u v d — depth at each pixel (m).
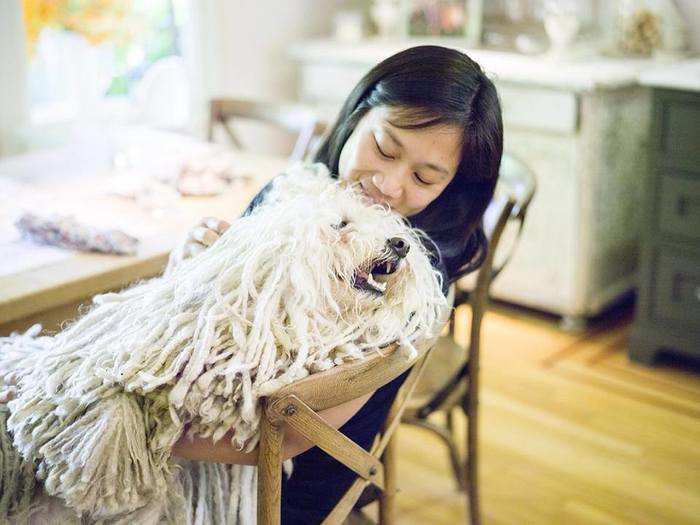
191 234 1.02
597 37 3.07
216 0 3.10
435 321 0.95
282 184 0.99
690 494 2.01
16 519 0.91
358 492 1.06
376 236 0.87
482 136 1.03
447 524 1.92
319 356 0.86
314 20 3.55
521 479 2.07
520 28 3.06
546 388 2.48
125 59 2.94
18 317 1.27
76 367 0.86
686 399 2.43
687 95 2.32
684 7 2.94
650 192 2.48
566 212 2.74
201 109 3.16
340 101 3.20
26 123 2.65
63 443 0.81
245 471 1.01
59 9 2.65
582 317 2.85
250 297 0.84
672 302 2.52
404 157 1.01
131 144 2.10
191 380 0.81
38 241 1.48
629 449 2.19
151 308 0.87
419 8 3.30
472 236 1.20
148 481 0.82
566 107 2.62
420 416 1.62
